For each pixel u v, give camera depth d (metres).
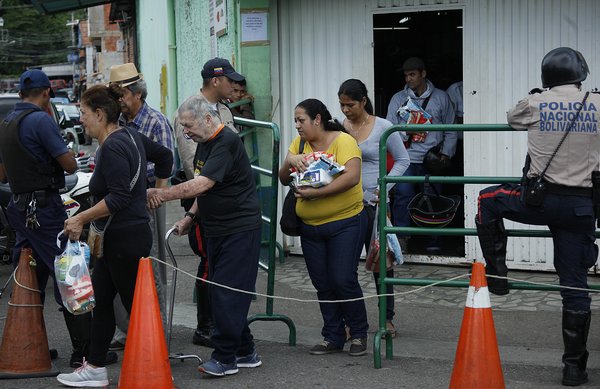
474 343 4.86
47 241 5.91
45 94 6.00
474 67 8.47
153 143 5.82
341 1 8.92
